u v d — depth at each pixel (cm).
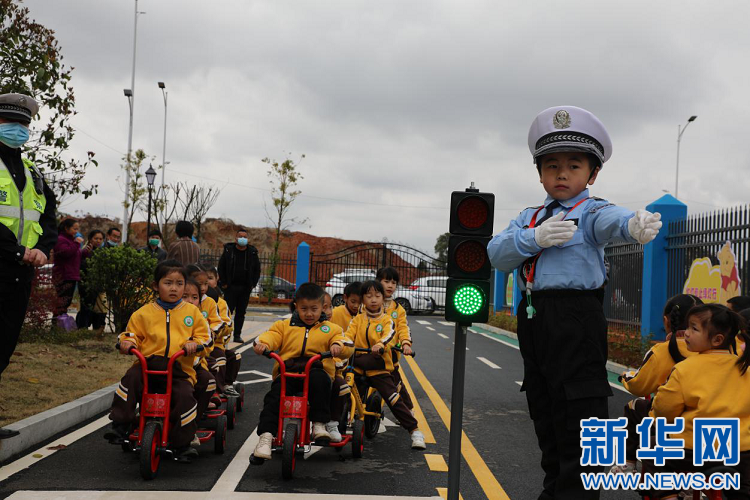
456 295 384
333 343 540
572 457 342
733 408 379
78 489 465
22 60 864
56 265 1212
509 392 952
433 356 1349
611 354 1268
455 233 387
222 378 693
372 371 624
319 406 536
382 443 644
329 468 548
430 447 631
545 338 353
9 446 531
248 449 602
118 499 446
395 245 3062
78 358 953
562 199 372
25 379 771
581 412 340
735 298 581
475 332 2050
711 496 387
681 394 388
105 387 764
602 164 373
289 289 3397
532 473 550
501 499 479
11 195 532
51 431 607
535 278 359
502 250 363
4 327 540
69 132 939
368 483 505
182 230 1134
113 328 1363
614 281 1588
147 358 532
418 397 891
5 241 523
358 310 679
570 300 350
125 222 3206
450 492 387
